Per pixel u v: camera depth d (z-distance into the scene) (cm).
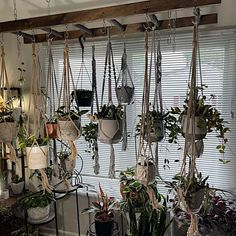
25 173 281
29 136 154
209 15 179
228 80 214
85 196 266
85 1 214
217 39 212
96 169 201
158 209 168
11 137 156
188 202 124
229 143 219
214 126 144
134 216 191
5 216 269
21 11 238
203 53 218
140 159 138
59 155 206
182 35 220
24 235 252
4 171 279
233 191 221
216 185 226
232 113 215
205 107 140
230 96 215
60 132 150
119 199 250
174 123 163
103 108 157
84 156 265
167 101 232
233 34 208
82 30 179
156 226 186
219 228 189
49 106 231
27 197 250
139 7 122
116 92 179
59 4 222
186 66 223
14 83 279
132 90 179
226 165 221
